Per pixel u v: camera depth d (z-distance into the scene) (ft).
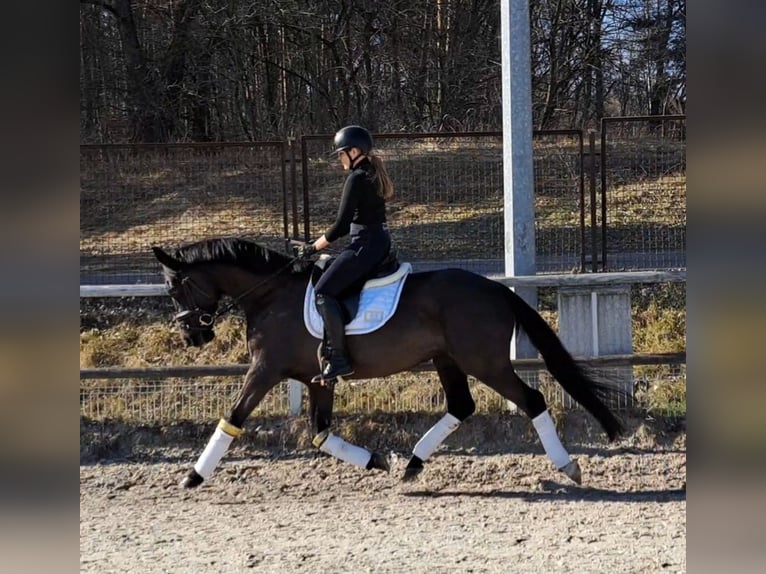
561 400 25.70
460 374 22.03
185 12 62.39
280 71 68.08
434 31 68.44
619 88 71.56
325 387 21.52
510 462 23.99
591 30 70.03
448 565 16.57
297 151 34.86
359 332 20.44
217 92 65.31
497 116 66.28
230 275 21.13
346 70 68.33
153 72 62.13
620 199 35.32
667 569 16.06
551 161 36.60
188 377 26.18
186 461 24.80
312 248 20.59
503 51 26.13
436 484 22.84
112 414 25.95
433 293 20.77
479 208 35.09
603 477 23.06
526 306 21.21
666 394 26.22
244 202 34.09
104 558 17.42
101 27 61.93
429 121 67.05
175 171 33.53
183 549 17.98
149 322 31.86
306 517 20.27
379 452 25.03
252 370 20.93
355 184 20.12
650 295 32.60
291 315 20.79
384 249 20.61
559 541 18.07
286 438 25.11
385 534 18.80
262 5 62.49
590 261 33.65
